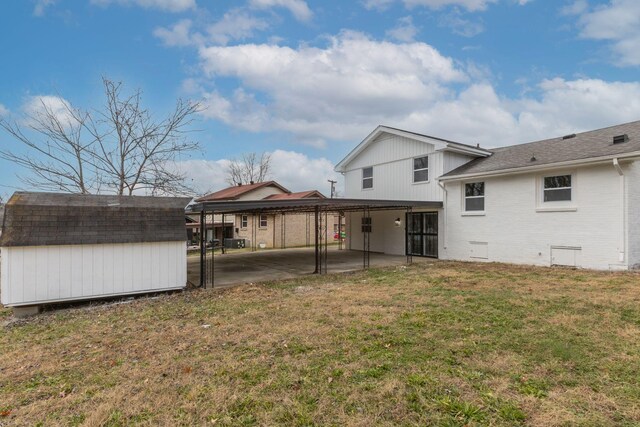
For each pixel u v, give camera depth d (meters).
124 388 3.25
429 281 8.19
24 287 6.14
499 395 2.93
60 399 3.09
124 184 13.84
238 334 4.69
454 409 2.75
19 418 2.80
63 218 6.66
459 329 4.60
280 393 3.09
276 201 9.17
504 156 12.39
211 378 3.41
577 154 9.41
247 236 26.36
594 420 2.55
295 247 23.69
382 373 3.40
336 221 29.08
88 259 6.73
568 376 3.23
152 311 6.12
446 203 12.82
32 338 4.83
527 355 3.72
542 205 10.22
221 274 10.43
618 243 8.59
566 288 6.87
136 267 7.20
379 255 14.99
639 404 2.74
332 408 2.84
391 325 4.85
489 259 11.51
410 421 2.63
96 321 5.59
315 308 5.92
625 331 4.34
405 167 14.41
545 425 2.52
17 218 6.27
